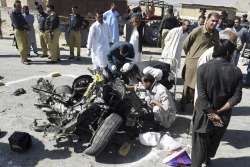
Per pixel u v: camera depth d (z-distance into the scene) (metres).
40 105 6.57
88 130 5.96
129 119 6.16
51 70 11.05
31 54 13.43
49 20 11.91
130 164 5.62
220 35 6.29
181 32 9.41
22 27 11.41
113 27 12.38
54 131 5.91
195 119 4.92
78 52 12.76
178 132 6.84
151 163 5.68
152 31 17.17
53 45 12.01
